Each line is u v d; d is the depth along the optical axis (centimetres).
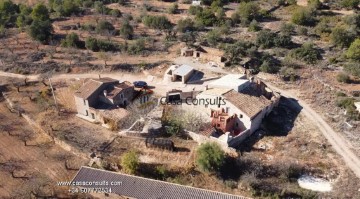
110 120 6881
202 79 8131
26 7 11931
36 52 9488
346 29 9538
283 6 11994
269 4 12162
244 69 8231
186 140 6494
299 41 9519
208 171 5684
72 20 11450
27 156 6400
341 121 6788
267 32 9494
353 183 5522
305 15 10406
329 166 5878
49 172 6041
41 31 9950
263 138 6575
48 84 8344
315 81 7894
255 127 6731
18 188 5750
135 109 7156
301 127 6756
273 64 8438
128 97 7581
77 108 7281
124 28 10112
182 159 6034
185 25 10362
